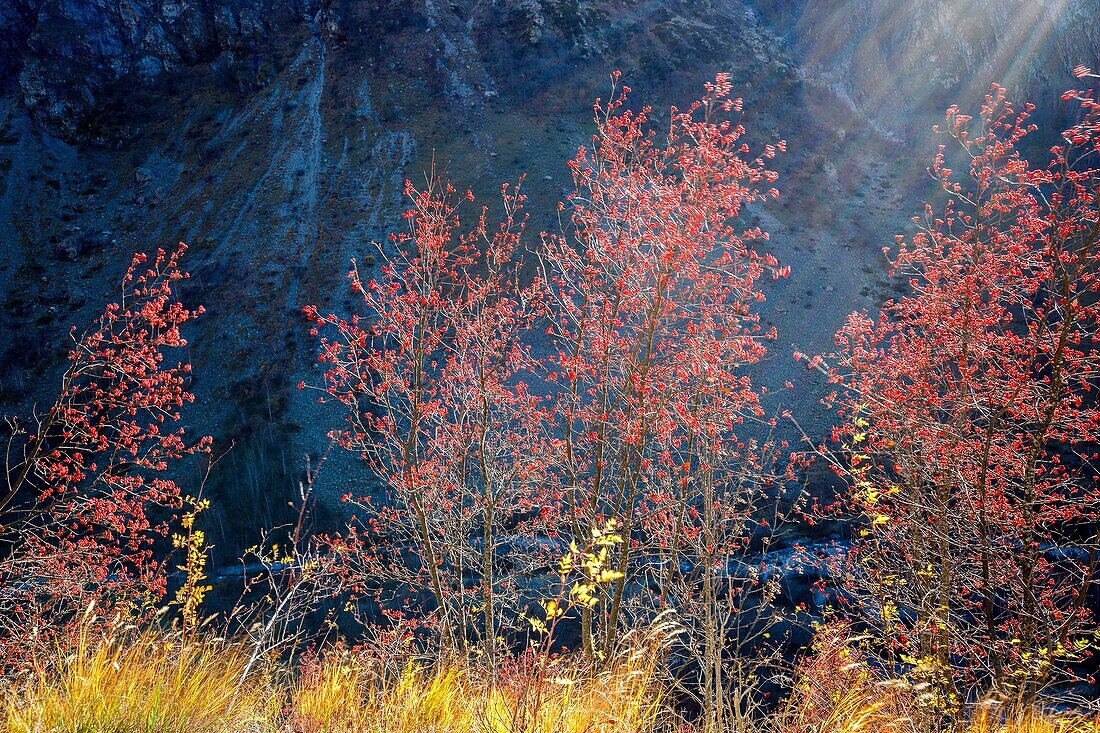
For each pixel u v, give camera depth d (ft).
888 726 19.13
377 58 436.76
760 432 187.21
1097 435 33.47
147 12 453.58
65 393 43.32
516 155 359.25
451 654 23.16
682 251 36.86
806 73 442.09
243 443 202.18
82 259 335.88
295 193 350.43
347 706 15.71
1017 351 34.96
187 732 13.17
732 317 37.55
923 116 408.46
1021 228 34.37
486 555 46.01
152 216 358.64
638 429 40.32
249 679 16.37
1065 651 30.17
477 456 50.03
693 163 37.91
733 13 489.67
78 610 18.76
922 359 37.50
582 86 405.18
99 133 406.21
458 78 415.44
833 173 361.10
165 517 164.25
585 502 47.67
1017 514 33.50
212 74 442.09
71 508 41.60
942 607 31.53
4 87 415.03
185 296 284.82
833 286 273.95
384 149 374.63
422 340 47.32
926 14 447.42
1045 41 412.57
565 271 45.39
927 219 38.52
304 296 277.85
